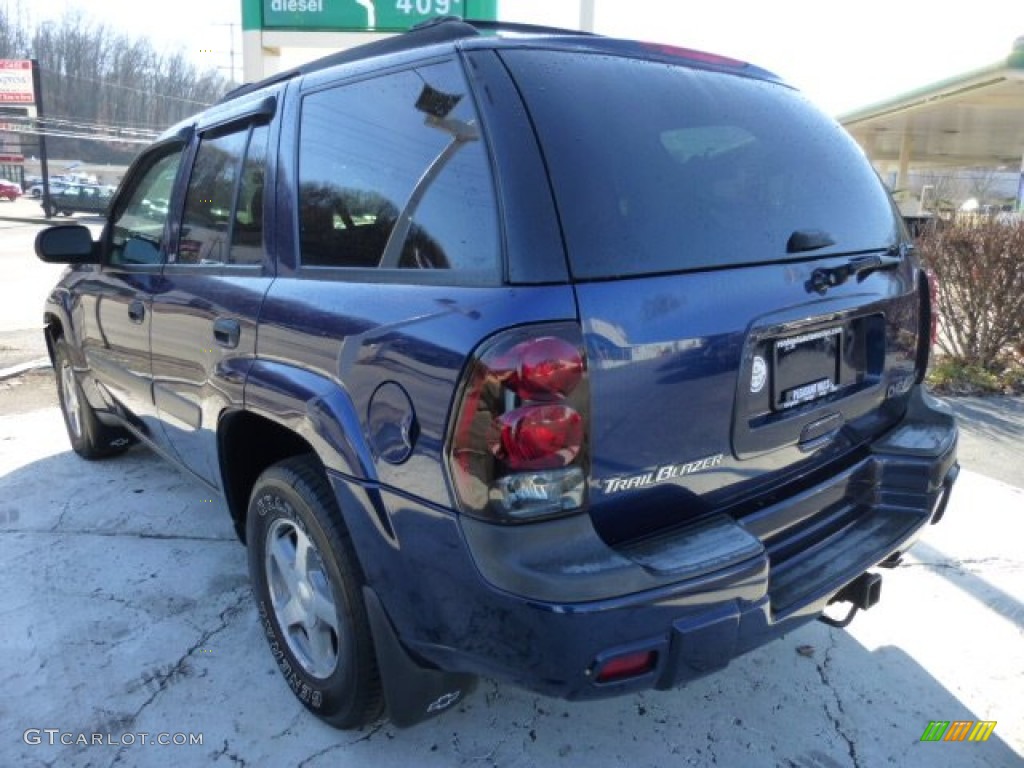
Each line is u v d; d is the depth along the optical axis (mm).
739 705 2680
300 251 2461
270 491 2482
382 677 2174
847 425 2518
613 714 2635
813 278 2244
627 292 1861
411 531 1931
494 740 2514
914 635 3066
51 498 4312
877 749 2482
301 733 2539
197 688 2752
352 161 2295
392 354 1940
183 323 2986
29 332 9188
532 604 1744
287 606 2621
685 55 2473
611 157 1986
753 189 2246
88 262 3891
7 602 3277
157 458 4941
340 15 9188
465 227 1917
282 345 2357
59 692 2727
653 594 1796
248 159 2783
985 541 3795
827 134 2664
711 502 2100
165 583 3428
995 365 6922
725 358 2016
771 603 2104
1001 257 6617
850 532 2479
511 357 1718
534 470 1745
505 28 2422
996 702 2699
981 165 32469
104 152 99375
